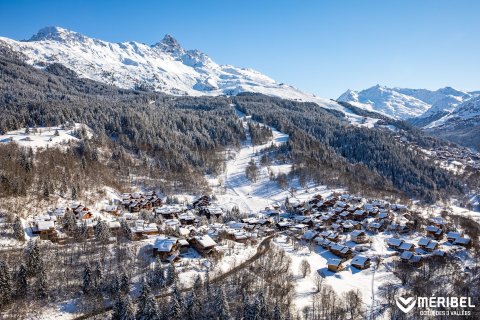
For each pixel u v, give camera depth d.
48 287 104.50
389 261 152.00
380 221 199.25
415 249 162.88
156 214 188.12
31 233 135.50
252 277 120.19
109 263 120.69
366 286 129.62
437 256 152.62
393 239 169.00
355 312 109.62
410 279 134.50
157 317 93.94
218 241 151.88
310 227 195.38
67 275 111.75
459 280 134.50
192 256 134.50
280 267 132.38
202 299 105.25
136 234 142.00
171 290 110.56
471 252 166.38
